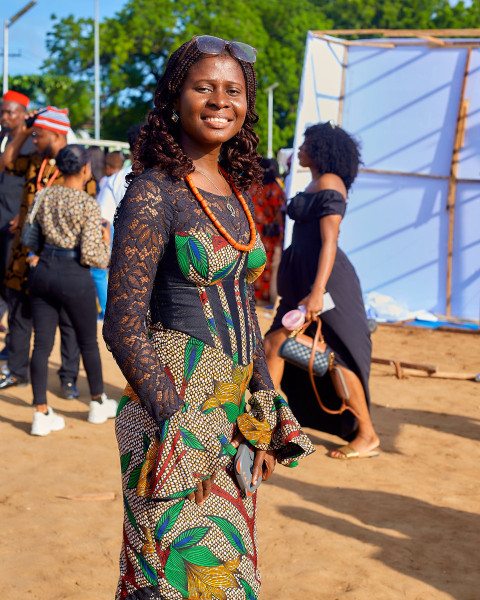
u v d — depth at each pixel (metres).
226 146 2.28
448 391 7.07
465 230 10.46
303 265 5.04
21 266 6.50
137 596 2.00
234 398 2.12
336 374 5.11
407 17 67.69
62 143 6.21
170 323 2.05
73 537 3.83
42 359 5.45
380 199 10.87
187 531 2.01
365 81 10.74
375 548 3.76
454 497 4.48
